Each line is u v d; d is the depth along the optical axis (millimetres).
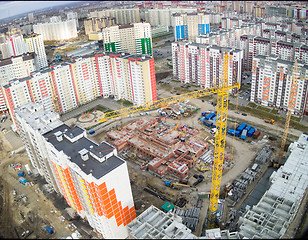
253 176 187125
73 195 159625
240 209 164875
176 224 141625
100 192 130250
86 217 166375
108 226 143875
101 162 140375
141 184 192625
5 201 184250
